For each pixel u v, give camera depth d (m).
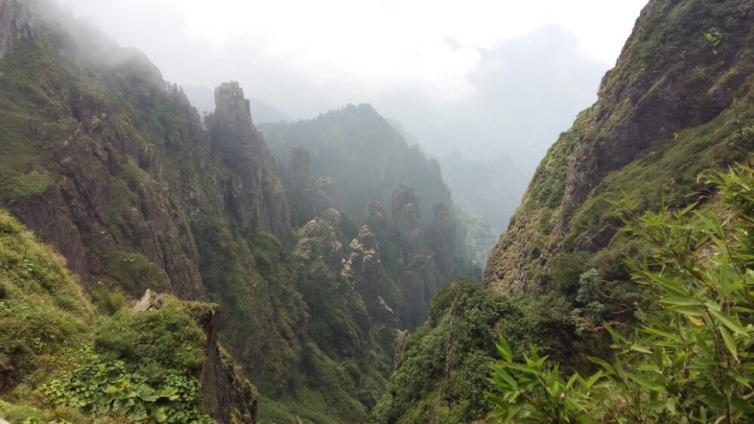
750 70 31.30
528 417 2.60
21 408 8.64
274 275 105.88
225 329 81.19
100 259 51.81
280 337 92.75
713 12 35.25
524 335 24.20
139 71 105.69
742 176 3.30
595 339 19.91
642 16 44.38
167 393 10.57
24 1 67.69
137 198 62.62
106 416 9.67
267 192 135.25
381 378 111.88
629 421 2.66
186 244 77.31
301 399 87.12
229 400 17.14
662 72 36.62
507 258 56.62
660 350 2.81
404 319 156.12
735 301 2.61
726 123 28.53
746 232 3.10
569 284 24.75
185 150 103.94
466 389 23.52
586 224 34.16
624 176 35.22
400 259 173.62
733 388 2.38
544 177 59.84
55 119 58.19
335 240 142.12
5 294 12.16
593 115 53.84
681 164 28.39
